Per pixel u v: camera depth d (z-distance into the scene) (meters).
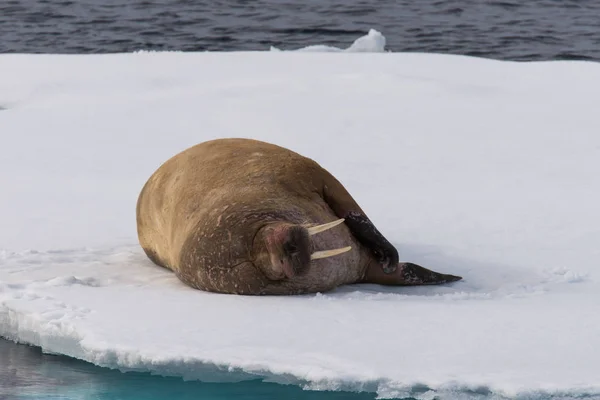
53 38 104.50
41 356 21.86
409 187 36.28
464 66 62.19
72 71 62.38
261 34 107.81
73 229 32.25
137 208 29.22
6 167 40.84
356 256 25.75
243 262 24.33
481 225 31.44
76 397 19.41
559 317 22.31
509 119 46.94
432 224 31.67
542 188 35.72
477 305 23.58
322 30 110.31
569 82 56.94
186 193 26.73
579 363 19.09
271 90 53.47
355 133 44.75
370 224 26.06
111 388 19.77
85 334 21.05
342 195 26.45
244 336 20.78
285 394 19.11
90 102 53.69
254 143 28.00
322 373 18.55
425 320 22.05
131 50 98.19
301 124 46.47
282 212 24.91
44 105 54.59
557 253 28.50
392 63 63.16
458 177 37.56
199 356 19.50
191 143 44.31
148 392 19.50
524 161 39.72
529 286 25.48
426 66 62.28
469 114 47.94
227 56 66.06
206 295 24.48
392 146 42.50
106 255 29.44
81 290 24.88
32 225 32.59
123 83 58.88
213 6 124.31
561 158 40.03
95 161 41.78
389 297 24.44
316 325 21.58
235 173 26.41
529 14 119.00
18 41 102.81
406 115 47.78
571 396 17.62
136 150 43.50
